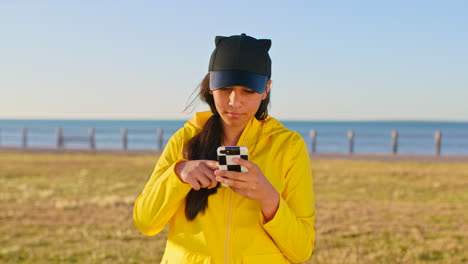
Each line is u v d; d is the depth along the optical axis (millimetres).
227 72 1431
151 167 16141
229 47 1447
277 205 1383
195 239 1476
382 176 13711
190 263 1455
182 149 1629
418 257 6016
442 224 7922
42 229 7414
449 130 126062
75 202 9438
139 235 7129
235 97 1445
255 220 1470
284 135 1594
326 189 11656
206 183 1393
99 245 6543
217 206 1478
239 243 1454
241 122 1499
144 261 5855
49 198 10234
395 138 21562
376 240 6871
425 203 9922
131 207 9234
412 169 15195
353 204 9711
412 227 7691
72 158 19062
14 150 22516
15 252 6141
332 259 5918
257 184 1333
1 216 8266
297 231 1444
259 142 1568
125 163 17312
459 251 6316
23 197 10258
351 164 16703
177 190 1440
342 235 7152
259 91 1454
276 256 1483
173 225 1559
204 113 1684
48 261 5816
